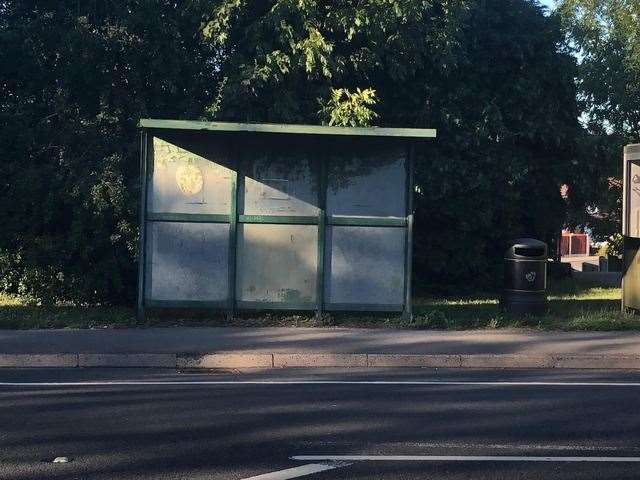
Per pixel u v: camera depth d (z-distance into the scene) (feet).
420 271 62.03
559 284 70.03
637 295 46.75
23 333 40.60
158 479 19.45
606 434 24.07
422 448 22.38
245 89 49.03
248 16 51.44
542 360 36.60
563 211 66.95
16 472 19.89
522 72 60.44
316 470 20.26
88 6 54.08
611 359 36.63
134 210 47.50
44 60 52.90
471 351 37.32
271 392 29.81
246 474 19.86
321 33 50.90
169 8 52.34
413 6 50.47
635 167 48.32
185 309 44.88
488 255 64.03
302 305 44.04
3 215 50.44
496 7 60.49
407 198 44.09
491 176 59.26
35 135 51.44
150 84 52.24
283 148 43.88
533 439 23.43
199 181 43.60
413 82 58.18
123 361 35.63
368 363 36.24
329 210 44.09
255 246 44.04
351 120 49.88
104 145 50.65
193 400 28.25
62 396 28.78
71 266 50.11
